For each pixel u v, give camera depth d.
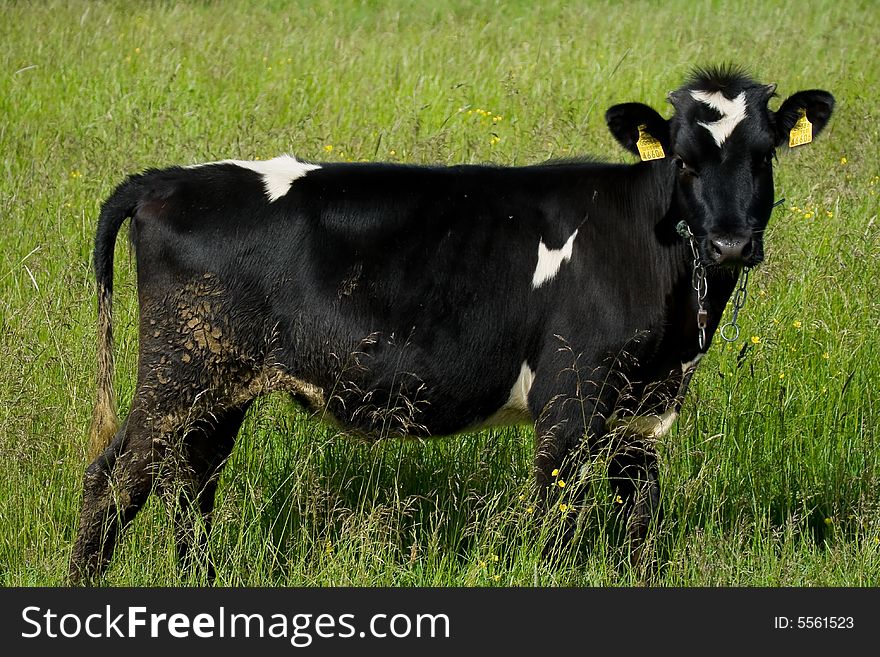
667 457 10.99
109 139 17.66
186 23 26.70
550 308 9.74
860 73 22.89
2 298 12.84
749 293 13.21
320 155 16.47
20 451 9.98
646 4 30.72
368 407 9.82
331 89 21.70
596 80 22.31
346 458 11.02
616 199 9.86
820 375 12.59
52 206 15.27
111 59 23.22
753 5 30.55
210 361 9.65
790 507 11.21
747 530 10.57
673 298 9.73
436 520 10.61
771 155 9.59
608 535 10.34
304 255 9.56
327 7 30.89
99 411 9.73
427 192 9.82
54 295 12.65
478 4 31.77
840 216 15.09
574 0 31.59
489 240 9.75
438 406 9.88
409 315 9.62
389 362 9.66
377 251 9.63
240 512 10.23
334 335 9.61
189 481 10.10
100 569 9.59
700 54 24.19
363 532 9.55
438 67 22.94
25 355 11.05
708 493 11.00
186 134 18.19
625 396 9.57
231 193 9.66
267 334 9.65
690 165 9.38
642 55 24.17
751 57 23.92
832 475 11.40
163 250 9.59
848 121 18.80
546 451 9.71
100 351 9.81
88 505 9.59
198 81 22.02
